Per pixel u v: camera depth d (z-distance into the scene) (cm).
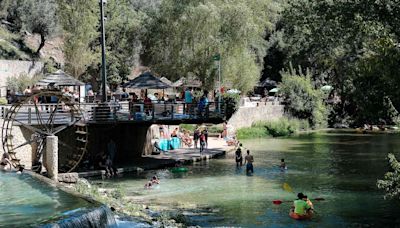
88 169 2973
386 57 2559
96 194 2238
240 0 5481
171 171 3150
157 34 5666
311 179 2941
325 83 7625
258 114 5834
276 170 3244
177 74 5512
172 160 3416
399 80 2550
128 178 2898
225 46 5319
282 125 5791
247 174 3091
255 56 7338
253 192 2583
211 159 3716
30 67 5316
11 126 2588
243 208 2255
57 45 6725
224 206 2288
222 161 3612
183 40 5419
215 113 3434
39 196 1886
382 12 3027
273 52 8038
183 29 5394
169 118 3175
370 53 3375
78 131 2872
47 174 2489
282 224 2011
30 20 6384
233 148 4250
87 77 6197
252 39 5491
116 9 6544
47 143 2481
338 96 7644
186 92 3494
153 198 2430
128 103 3259
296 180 2908
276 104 6334
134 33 6500
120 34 6512
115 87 6000
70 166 2816
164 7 5644
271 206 2292
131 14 6988
